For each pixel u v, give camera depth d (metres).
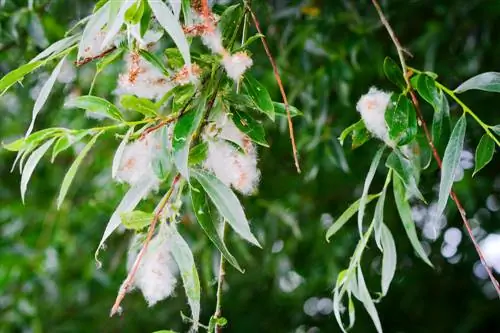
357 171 2.14
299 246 2.47
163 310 2.55
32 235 2.27
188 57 1.15
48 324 2.33
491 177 2.33
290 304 2.68
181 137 1.18
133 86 1.25
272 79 1.90
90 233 2.24
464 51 2.05
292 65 1.93
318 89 1.81
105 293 2.41
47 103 1.96
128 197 1.23
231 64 1.23
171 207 1.23
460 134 1.28
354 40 1.81
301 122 2.00
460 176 2.02
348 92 1.85
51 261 2.09
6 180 2.49
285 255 2.41
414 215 2.27
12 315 2.07
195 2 1.26
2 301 2.05
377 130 1.31
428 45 1.95
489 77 1.29
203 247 1.77
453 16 1.98
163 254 1.25
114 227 1.22
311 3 1.85
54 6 1.75
